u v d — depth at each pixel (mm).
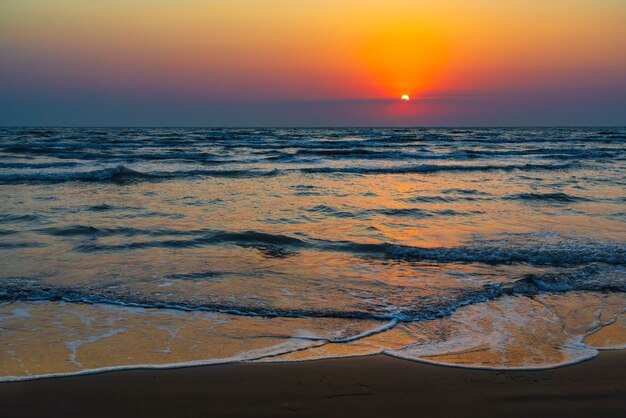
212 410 3686
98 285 6609
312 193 15891
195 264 7699
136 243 8984
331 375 4254
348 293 6453
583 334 5262
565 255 8211
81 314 5637
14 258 7887
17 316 5543
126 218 11383
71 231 9805
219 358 4582
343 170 23609
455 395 3932
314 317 5637
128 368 4348
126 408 3709
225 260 7961
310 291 6520
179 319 5535
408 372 4324
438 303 6086
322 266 7719
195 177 20344
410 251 8461
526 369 4402
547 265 7879
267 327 5344
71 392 3924
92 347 4785
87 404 3756
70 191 15945
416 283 6895
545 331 5320
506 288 6641
